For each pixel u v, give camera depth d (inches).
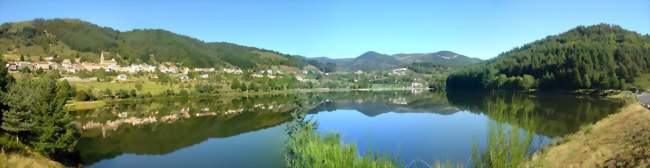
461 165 893.2
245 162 2128.4
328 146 1457.9
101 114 4717.0
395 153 2054.6
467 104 5472.4
